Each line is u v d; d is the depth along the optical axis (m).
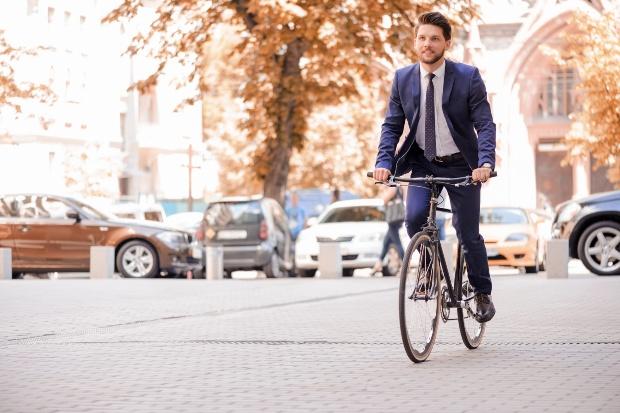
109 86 75.50
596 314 16.47
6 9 64.62
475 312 12.36
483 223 35.84
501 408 8.66
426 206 11.74
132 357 11.94
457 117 11.66
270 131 39.03
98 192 68.31
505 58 69.44
